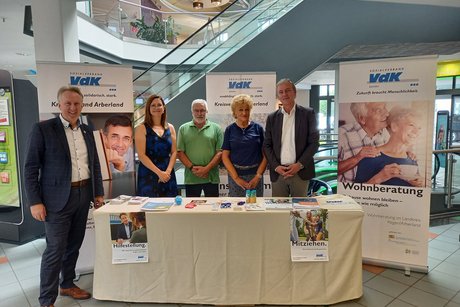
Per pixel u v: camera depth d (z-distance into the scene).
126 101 2.92
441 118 7.82
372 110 2.78
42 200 2.17
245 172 2.82
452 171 4.32
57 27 3.55
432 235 3.71
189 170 3.10
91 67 2.82
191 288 2.26
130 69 2.92
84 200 2.32
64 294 2.45
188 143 3.09
